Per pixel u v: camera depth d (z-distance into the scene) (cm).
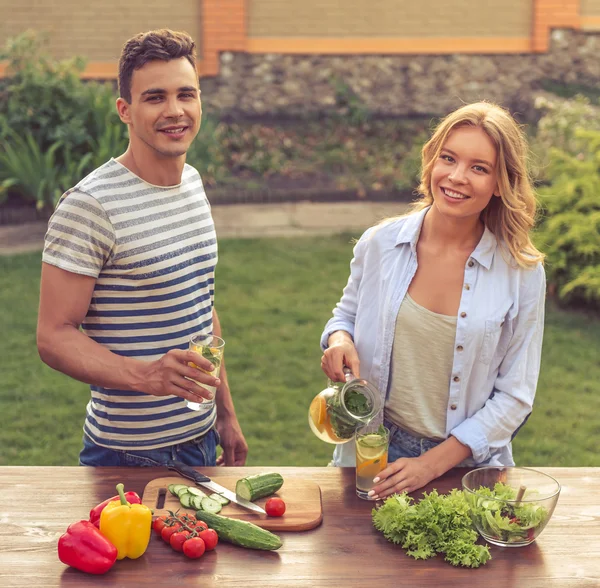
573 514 248
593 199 733
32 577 216
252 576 217
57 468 269
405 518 230
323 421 256
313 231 853
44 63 961
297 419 537
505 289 265
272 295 711
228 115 1141
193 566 221
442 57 1159
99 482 261
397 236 273
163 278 267
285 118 1147
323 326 660
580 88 1163
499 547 232
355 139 1103
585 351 631
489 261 265
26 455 493
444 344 266
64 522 240
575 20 1148
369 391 255
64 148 909
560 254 706
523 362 269
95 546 217
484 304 263
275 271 755
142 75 259
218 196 941
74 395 564
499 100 1167
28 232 847
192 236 278
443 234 267
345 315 293
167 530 230
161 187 273
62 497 252
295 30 1138
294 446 506
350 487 262
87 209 257
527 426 535
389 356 272
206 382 239
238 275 744
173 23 1112
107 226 259
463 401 271
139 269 264
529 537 229
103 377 250
